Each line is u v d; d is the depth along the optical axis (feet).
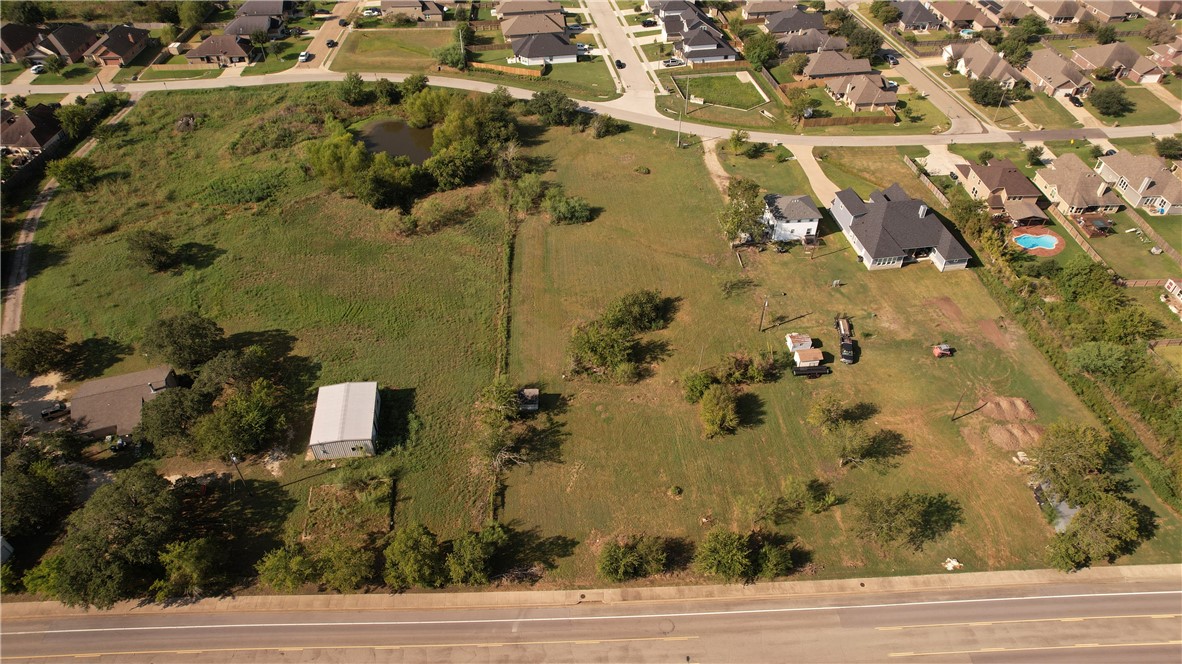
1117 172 356.79
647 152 401.08
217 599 195.52
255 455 229.45
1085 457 209.46
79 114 395.96
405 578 194.70
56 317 277.85
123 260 304.71
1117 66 472.03
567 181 374.63
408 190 354.74
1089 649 184.75
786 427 241.96
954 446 234.38
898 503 203.62
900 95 460.96
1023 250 319.27
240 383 243.81
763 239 327.47
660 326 280.31
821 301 293.64
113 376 251.60
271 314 281.13
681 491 222.48
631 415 246.06
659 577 201.87
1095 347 248.32
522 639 187.83
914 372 261.03
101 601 183.42
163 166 373.40
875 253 303.27
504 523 213.87
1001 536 209.36
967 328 279.49
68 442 222.48
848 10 606.96
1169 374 246.06
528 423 243.19
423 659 183.42
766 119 432.66
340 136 375.86
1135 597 195.21
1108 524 194.70
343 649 185.16
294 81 466.70
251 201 346.33
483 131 393.70
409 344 271.69
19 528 198.80
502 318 284.20
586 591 198.70
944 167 383.24
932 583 199.72
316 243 318.65
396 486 221.87
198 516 211.82
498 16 571.69
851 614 193.06
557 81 475.31
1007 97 451.94
